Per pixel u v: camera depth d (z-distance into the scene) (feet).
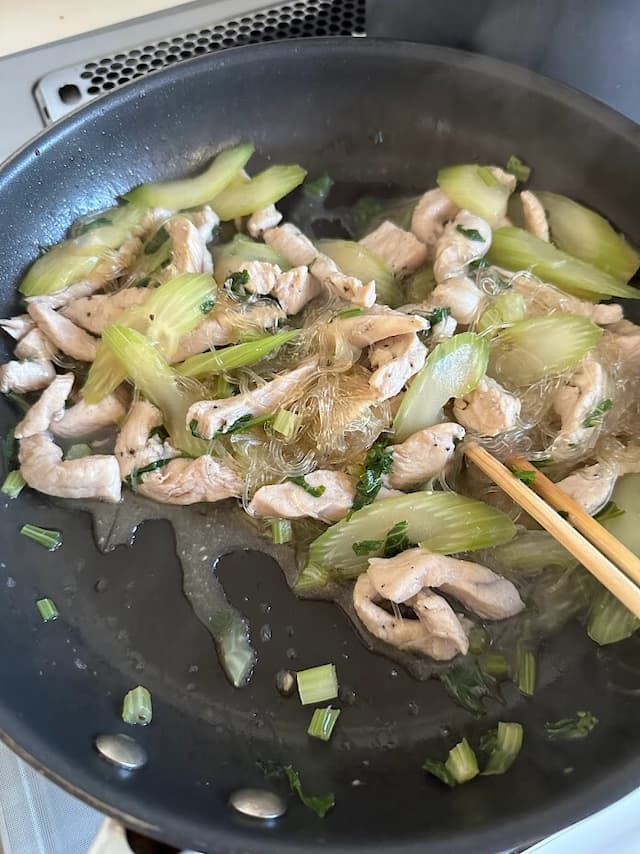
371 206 0.95
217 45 0.92
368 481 0.72
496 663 0.68
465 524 0.71
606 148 0.83
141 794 0.55
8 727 0.56
